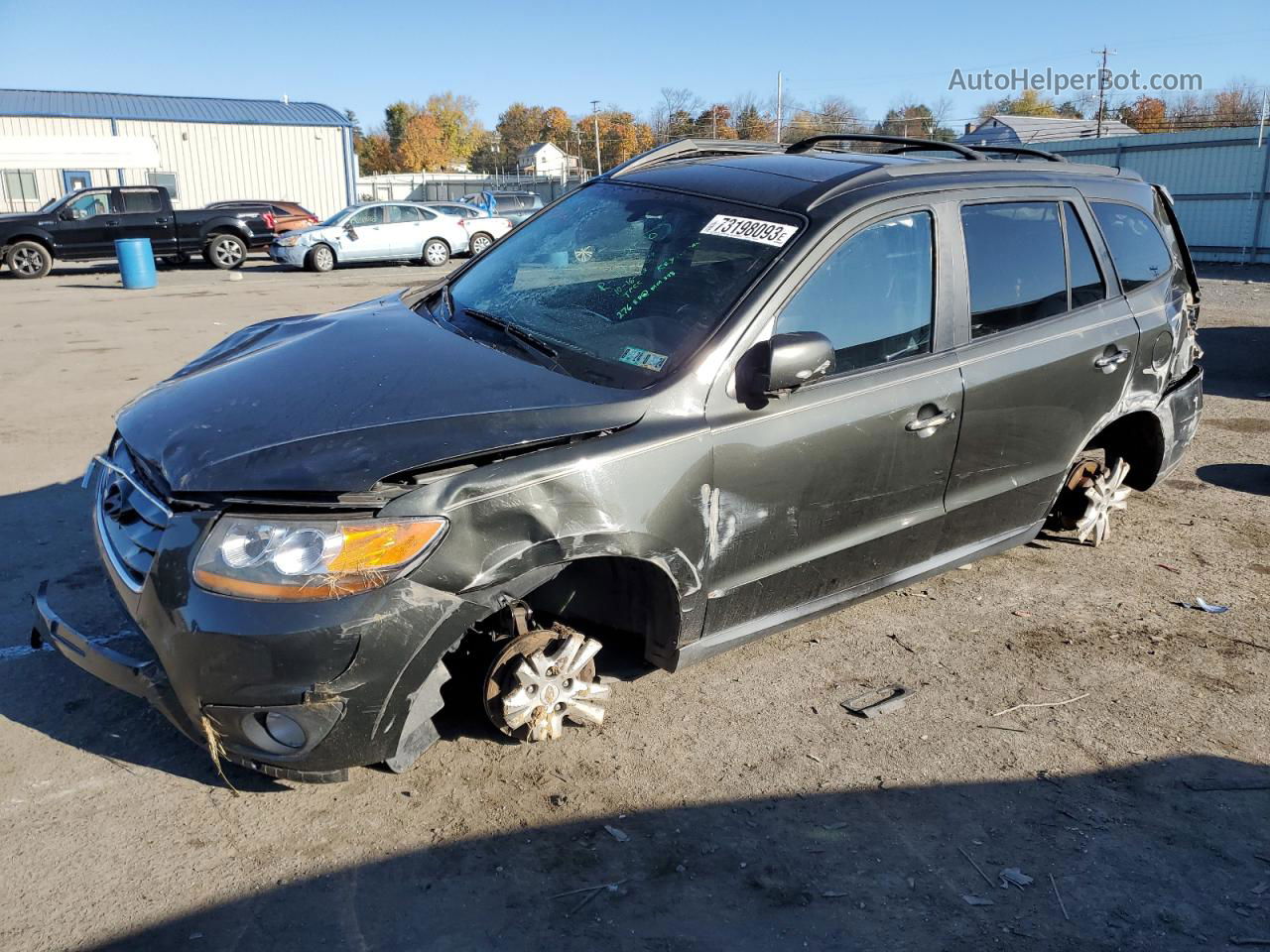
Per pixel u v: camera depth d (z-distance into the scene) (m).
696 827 2.84
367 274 21.91
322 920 2.44
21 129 33.19
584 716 3.21
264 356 3.36
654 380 3.04
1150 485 4.96
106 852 2.65
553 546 2.72
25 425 7.04
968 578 4.66
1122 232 4.52
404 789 2.94
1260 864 2.79
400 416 2.79
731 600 3.25
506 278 3.82
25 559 4.49
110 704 3.33
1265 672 3.87
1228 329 11.76
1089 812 2.99
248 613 2.44
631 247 3.63
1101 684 3.74
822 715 3.45
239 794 2.90
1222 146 22.20
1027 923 2.54
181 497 2.59
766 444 3.12
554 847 2.73
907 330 3.56
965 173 3.92
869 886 2.64
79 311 13.98
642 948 2.40
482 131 109.88
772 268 3.24
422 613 2.54
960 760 3.22
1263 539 5.24
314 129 37.72
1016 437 3.96
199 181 36.12
